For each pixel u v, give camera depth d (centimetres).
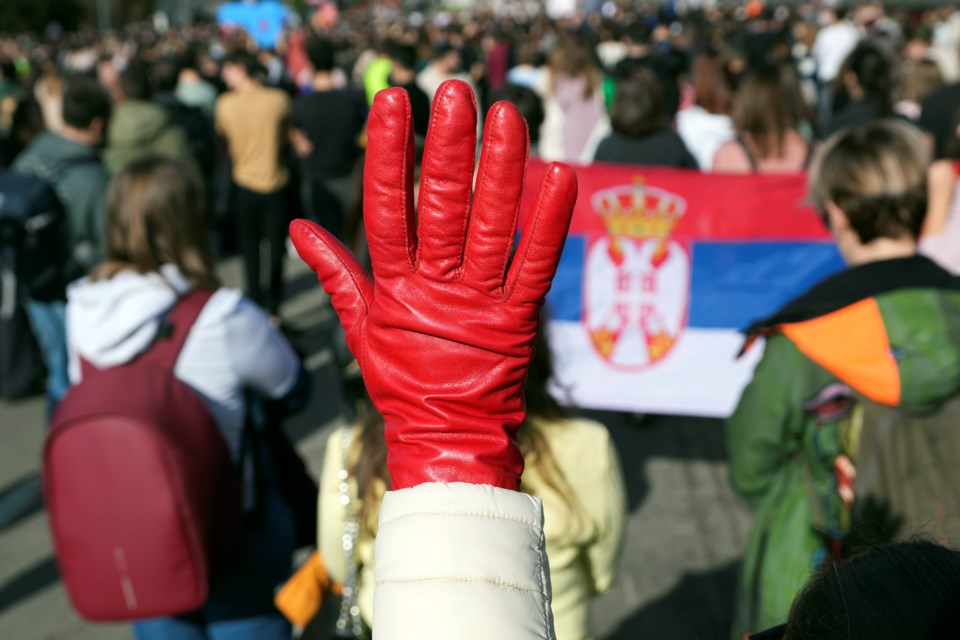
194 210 213
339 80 1020
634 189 356
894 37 858
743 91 379
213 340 202
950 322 161
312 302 645
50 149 401
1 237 383
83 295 201
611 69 804
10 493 413
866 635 65
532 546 77
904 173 170
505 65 1084
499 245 78
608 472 165
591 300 367
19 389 499
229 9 1291
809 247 352
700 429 450
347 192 608
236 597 215
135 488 187
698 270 359
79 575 192
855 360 164
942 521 151
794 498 179
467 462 79
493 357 80
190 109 679
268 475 220
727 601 322
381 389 82
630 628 310
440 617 72
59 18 3195
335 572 180
